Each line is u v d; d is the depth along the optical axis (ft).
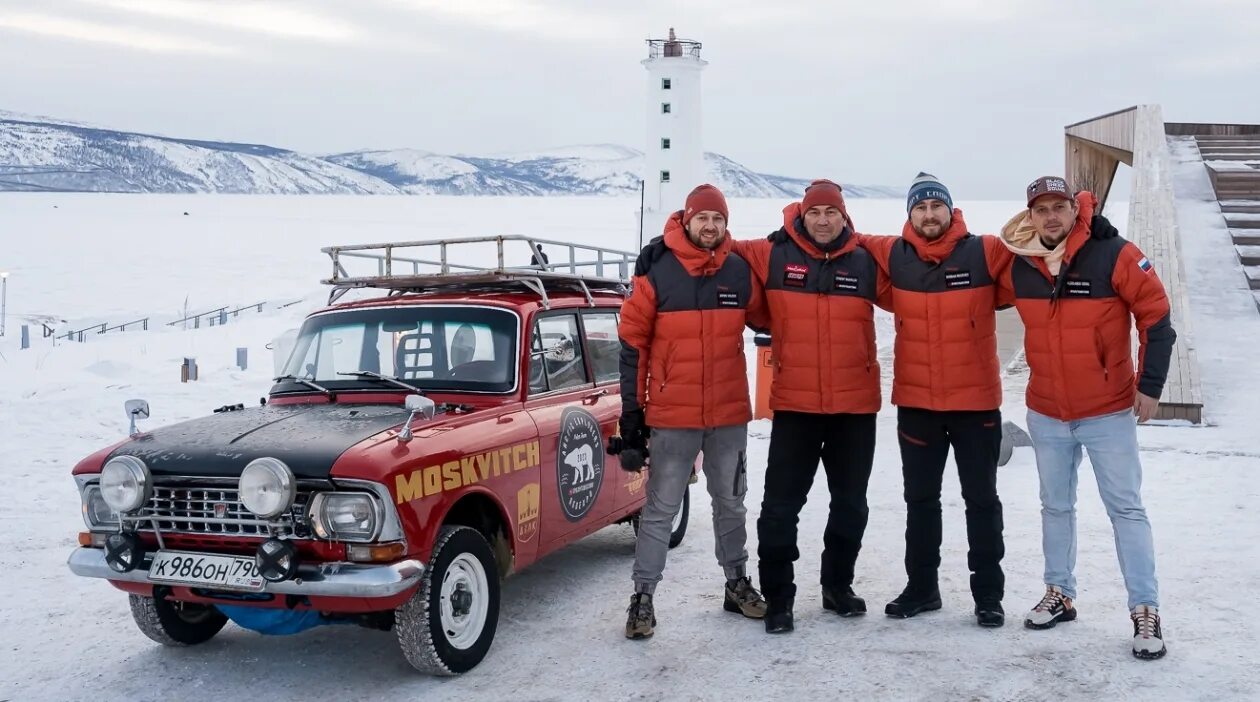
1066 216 14.75
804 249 16.25
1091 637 15.58
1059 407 15.39
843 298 16.24
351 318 18.54
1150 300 14.60
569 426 18.01
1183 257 50.14
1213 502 24.47
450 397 17.11
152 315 138.72
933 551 16.87
